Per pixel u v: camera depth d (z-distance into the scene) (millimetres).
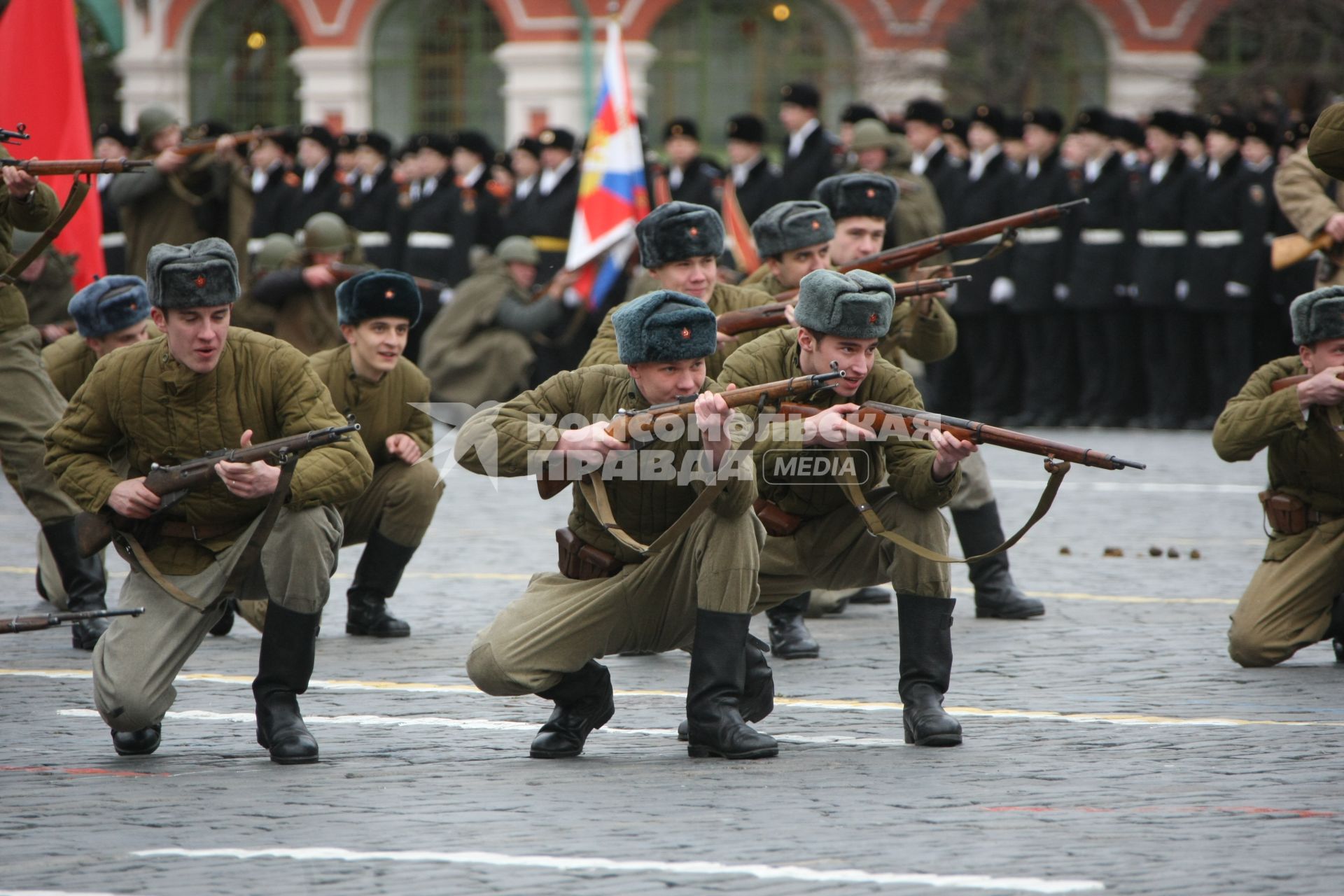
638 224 30484
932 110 72188
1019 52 123812
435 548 44500
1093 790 21406
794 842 19000
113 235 66000
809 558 26609
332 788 21734
